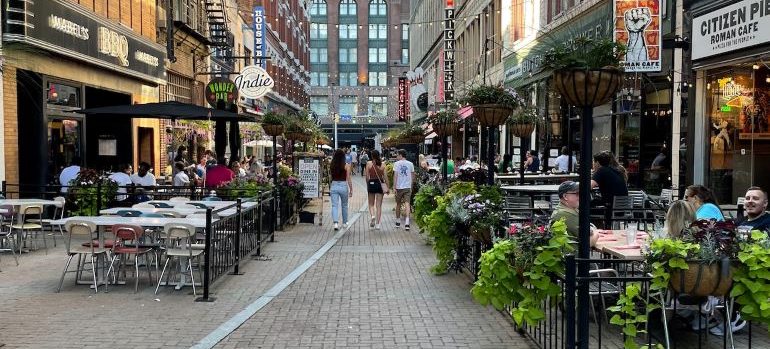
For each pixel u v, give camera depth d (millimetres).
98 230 9984
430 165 29328
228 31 31891
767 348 6578
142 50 21922
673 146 16828
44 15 15117
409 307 8398
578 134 23531
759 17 12852
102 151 22125
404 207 17812
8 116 14727
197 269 10758
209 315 7906
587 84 6082
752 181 14211
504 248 6074
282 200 16188
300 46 76750
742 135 14469
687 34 16047
